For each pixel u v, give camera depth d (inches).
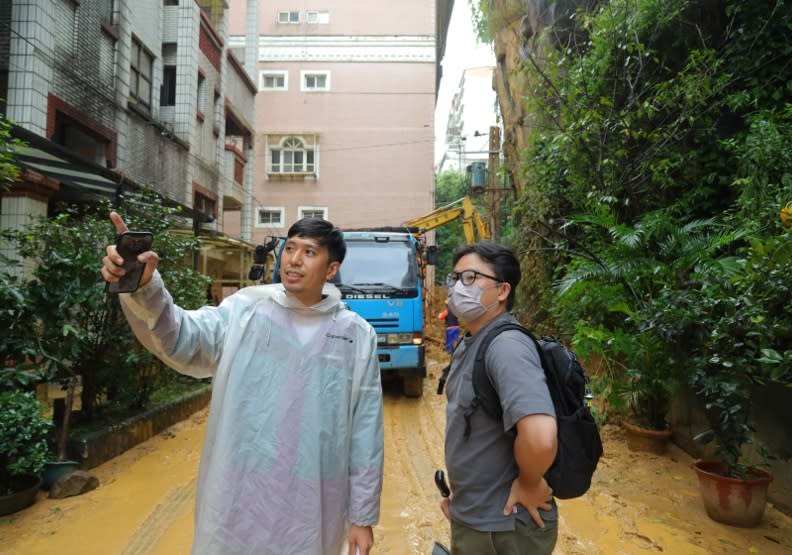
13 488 153.8
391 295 308.8
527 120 383.6
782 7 225.0
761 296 140.5
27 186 266.8
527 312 419.2
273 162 980.6
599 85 268.7
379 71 987.3
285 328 72.1
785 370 123.6
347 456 73.0
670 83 241.8
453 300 76.4
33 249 182.9
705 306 155.3
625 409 227.0
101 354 202.1
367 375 75.9
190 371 70.4
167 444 215.2
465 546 69.2
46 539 133.5
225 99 610.2
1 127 194.7
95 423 204.4
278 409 68.7
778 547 129.3
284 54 987.3
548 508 66.5
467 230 538.9
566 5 356.5
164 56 494.6
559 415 68.1
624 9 260.5
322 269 72.9
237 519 65.9
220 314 73.2
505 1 488.4
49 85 310.2
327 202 968.9
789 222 140.7
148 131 429.1
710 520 144.9
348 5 992.9
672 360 175.8
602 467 187.6
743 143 226.1
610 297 204.8
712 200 250.1
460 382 73.4
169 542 133.9
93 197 317.1
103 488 166.4
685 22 250.4
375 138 978.1
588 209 266.8
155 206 231.1
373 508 72.9
